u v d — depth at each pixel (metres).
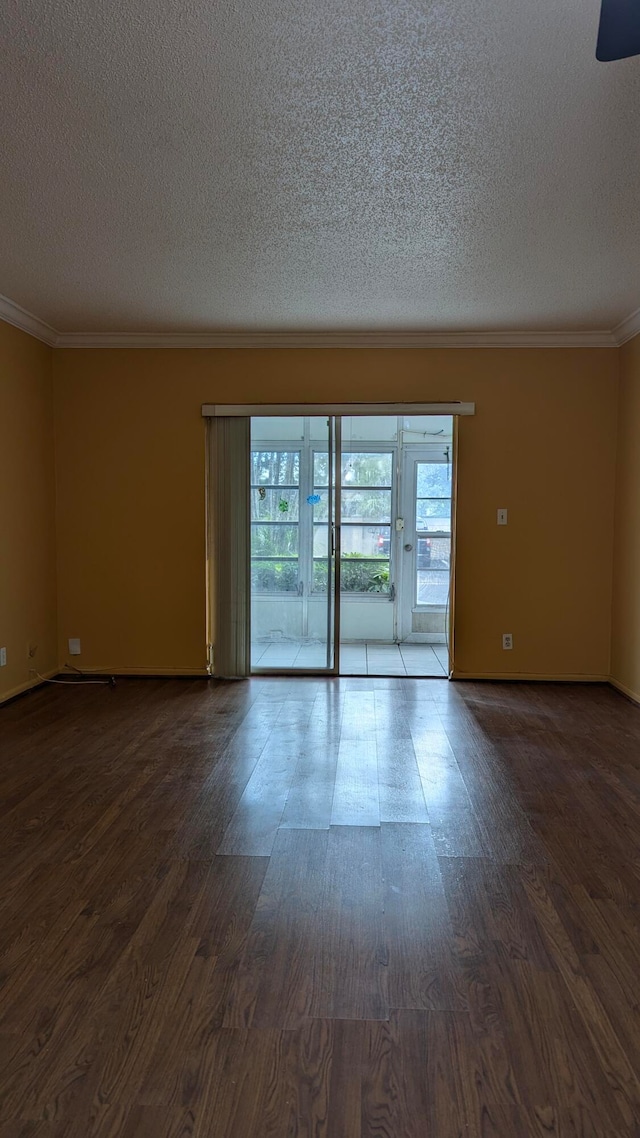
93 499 4.89
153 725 3.82
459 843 2.42
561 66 1.96
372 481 6.38
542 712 4.10
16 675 4.38
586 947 1.83
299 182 2.63
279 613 5.09
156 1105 1.33
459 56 1.92
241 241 3.18
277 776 3.05
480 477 4.75
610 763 3.23
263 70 1.97
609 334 4.59
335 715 4.03
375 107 2.15
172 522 4.88
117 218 2.94
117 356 4.82
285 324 4.48
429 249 3.26
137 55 1.91
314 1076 1.40
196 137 2.32
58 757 3.29
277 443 5.00
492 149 2.39
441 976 1.71
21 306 4.14
